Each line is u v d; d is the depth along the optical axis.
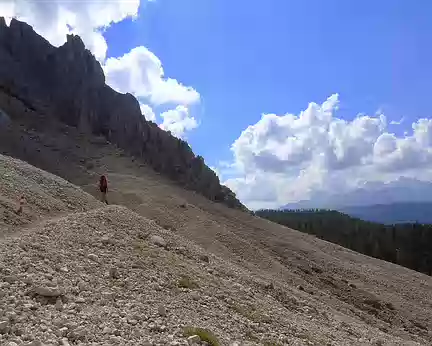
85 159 116.12
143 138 133.62
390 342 35.78
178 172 125.88
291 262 81.81
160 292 22.42
